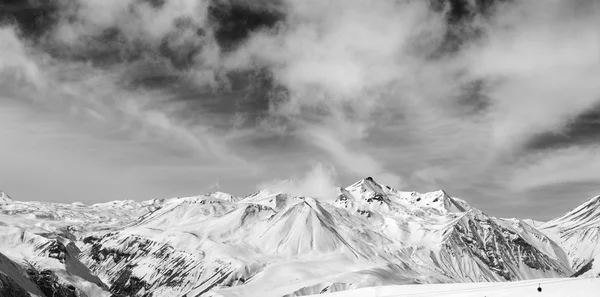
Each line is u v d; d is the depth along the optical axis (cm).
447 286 13288
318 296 15662
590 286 10275
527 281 12025
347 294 14900
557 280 11412
